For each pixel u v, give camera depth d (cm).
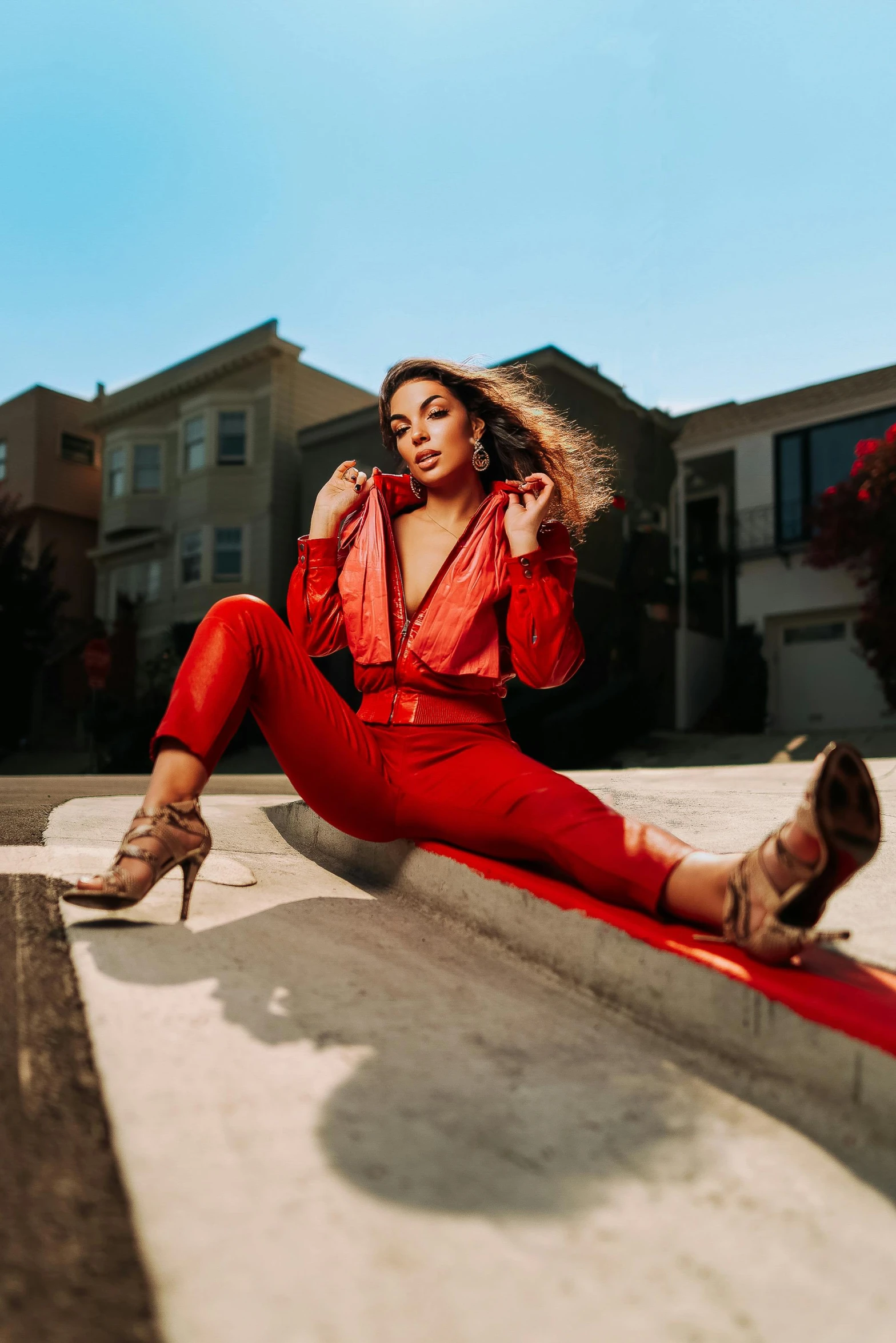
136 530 2444
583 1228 107
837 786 136
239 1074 132
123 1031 141
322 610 233
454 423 233
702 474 2083
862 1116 131
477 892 208
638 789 439
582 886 187
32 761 2150
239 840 297
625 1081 143
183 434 2350
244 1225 101
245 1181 108
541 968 188
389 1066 140
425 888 228
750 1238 108
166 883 224
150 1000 152
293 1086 131
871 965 163
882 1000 138
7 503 2430
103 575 2558
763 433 1919
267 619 205
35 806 368
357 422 2120
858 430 1822
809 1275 103
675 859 166
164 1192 105
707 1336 92
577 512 255
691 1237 107
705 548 2052
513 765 202
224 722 194
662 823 321
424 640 215
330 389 2359
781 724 1889
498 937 201
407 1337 88
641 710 1627
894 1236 111
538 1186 114
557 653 212
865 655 1633
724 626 2050
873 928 190
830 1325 95
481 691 218
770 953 149
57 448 2702
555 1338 90
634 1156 123
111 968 164
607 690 1617
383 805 220
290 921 205
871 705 1803
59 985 155
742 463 1942
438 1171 115
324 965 178
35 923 185
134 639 2383
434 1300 93
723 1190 117
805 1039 139
